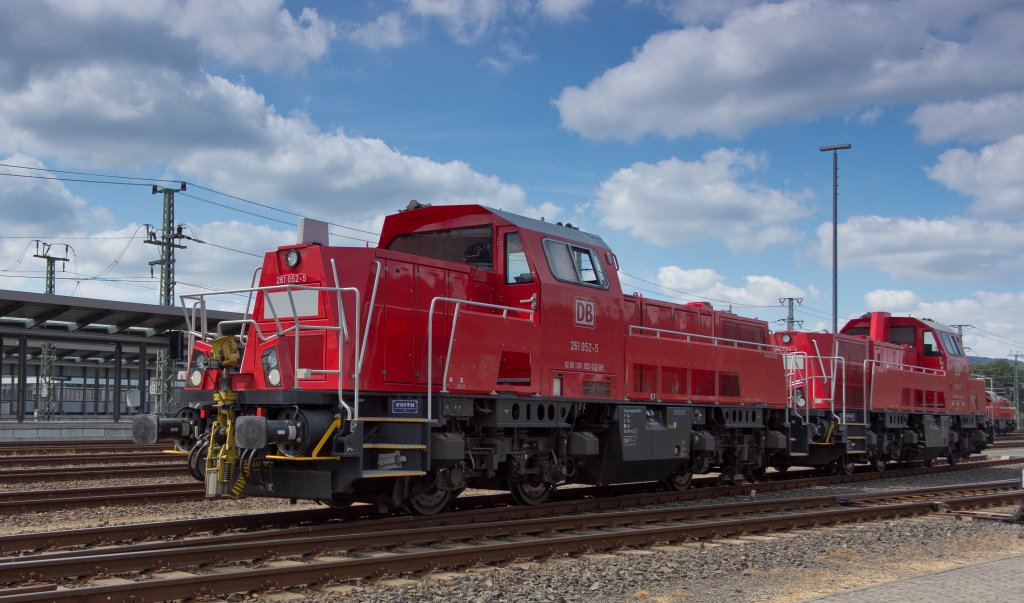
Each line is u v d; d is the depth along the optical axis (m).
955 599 7.30
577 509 12.64
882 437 21.59
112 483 15.63
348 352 9.81
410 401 10.23
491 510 11.38
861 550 10.09
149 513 11.91
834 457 19.75
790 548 10.11
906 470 21.77
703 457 15.68
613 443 13.42
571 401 12.46
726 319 17.38
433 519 10.57
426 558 8.20
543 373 11.98
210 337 10.80
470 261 12.62
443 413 10.51
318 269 10.22
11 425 27.34
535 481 12.55
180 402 10.39
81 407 50.16
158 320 30.02
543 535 10.23
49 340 29.84
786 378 18.39
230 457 9.50
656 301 15.20
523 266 12.16
